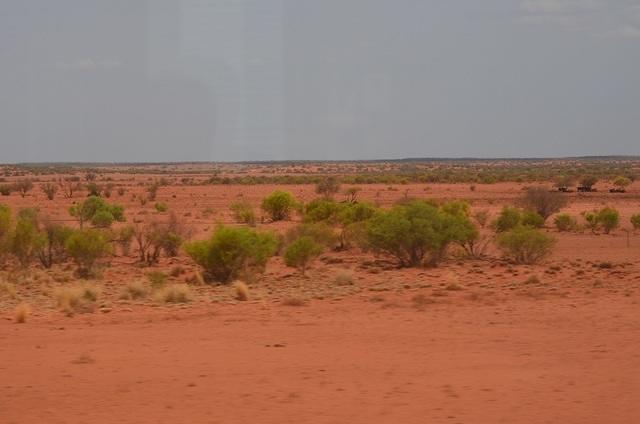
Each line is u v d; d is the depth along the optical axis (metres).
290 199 68.75
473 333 19.83
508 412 12.39
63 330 20.53
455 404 12.88
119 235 46.03
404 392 13.70
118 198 103.12
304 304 25.66
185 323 21.77
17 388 14.08
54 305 26.11
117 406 12.82
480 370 15.52
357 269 38.50
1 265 39.88
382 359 16.62
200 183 145.00
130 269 38.38
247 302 26.81
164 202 94.62
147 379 14.76
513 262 40.78
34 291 30.50
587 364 16.03
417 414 12.27
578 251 46.66
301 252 36.44
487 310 23.89
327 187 104.06
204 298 27.94
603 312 23.27
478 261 41.34
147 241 43.94
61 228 41.81
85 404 12.95
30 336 19.58
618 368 15.61
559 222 60.25
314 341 18.83
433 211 40.41
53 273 36.41
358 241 45.12
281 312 23.89
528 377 14.87
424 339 19.02
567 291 28.47
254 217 66.56
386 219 39.84
